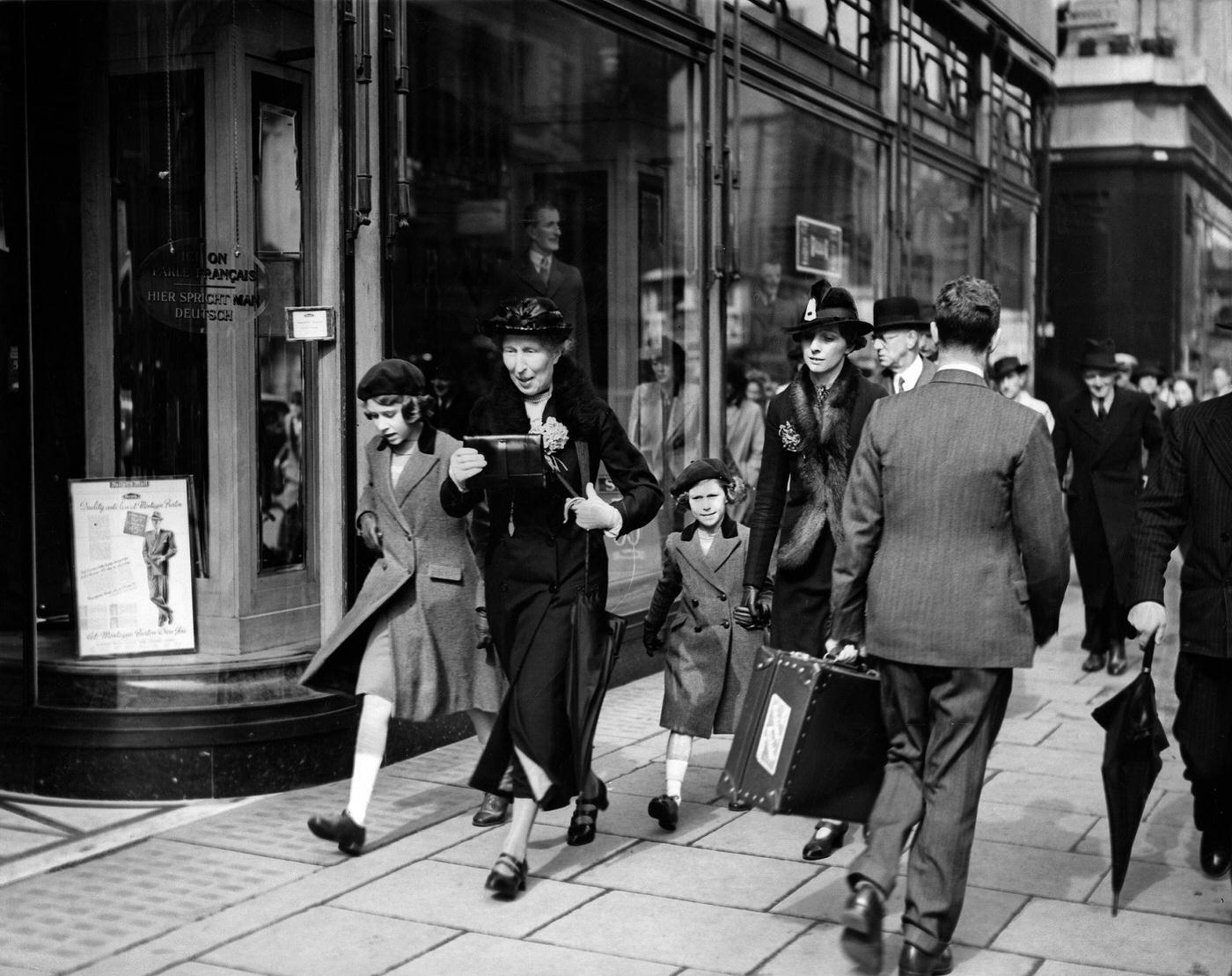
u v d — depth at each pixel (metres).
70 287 6.36
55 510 6.22
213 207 6.46
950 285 4.15
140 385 6.48
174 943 4.30
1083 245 16.73
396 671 5.13
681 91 9.01
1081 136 16.86
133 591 6.38
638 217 8.71
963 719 3.96
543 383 4.95
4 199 6.12
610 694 8.08
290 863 5.05
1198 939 4.39
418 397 5.23
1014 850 5.29
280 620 6.45
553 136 8.07
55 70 6.30
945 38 12.58
